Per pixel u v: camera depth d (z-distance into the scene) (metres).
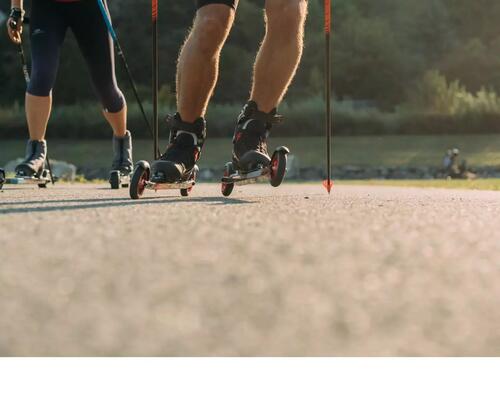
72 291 1.91
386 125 70.62
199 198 7.04
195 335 1.33
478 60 90.75
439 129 70.50
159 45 81.31
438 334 1.36
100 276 2.20
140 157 62.41
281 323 1.45
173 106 70.25
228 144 65.81
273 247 2.99
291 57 6.67
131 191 6.88
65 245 3.02
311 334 1.34
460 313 1.64
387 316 1.56
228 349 1.22
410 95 81.12
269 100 6.75
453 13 97.25
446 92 75.44
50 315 1.54
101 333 1.33
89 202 6.25
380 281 2.14
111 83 11.68
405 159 59.38
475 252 2.94
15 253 2.76
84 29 11.20
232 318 1.52
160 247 2.96
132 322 1.46
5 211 5.02
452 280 2.20
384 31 89.19
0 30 80.06
